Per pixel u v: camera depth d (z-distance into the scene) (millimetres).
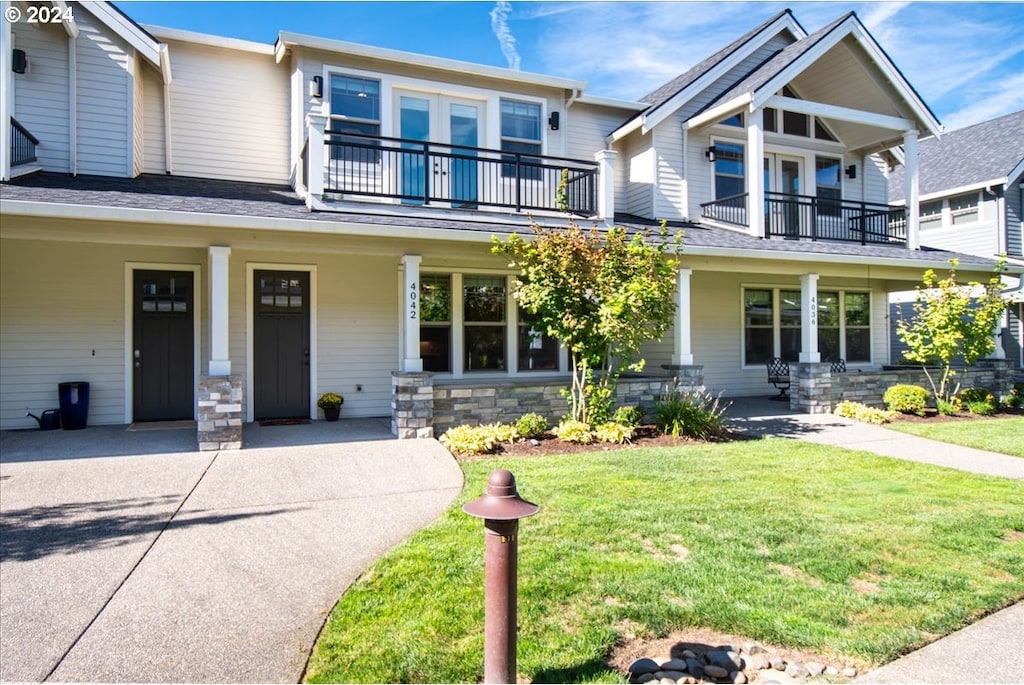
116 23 8852
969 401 11203
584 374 8242
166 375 9062
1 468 6164
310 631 3070
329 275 9719
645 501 5160
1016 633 3057
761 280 13195
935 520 4727
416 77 10492
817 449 7508
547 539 4223
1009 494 5504
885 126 12375
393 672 2674
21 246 8383
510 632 2359
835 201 12469
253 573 3770
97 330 8711
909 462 6840
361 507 5113
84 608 3314
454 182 10711
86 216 6266
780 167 13516
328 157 9562
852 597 3395
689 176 12516
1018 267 11836
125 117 9047
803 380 10594
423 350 10266
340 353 9773
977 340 10789
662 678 2646
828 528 4520
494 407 8359
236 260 9211
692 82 12164
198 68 9992
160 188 8430
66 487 5566
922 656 2842
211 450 6996
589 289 7684
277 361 9477
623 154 13016
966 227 17391
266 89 10352
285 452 6965
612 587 3459
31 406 8422
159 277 9039
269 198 8773
